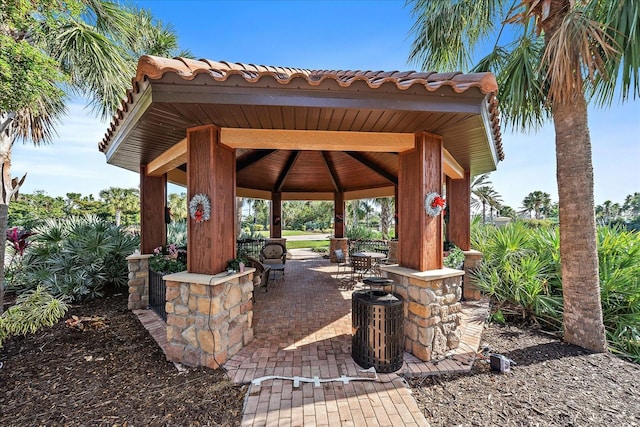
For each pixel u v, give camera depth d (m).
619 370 2.93
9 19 3.39
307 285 6.56
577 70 3.05
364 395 2.45
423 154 3.28
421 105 2.61
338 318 4.34
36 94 3.64
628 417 2.22
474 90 2.59
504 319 4.38
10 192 4.20
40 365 2.98
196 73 2.28
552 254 4.96
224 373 2.79
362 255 6.68
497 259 5.45
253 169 7.07
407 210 3.49
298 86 2.43
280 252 8.02
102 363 3.02
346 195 9.92
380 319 2.80
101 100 5.01
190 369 2.86
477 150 4.11
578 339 3.49
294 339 3.57
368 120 2.93
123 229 6.89
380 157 6.32
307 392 2.48
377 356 2.81
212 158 3.05
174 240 8.62
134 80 2.46
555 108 3.71
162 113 2.70
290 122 3.02
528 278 4.49
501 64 4.44
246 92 2.44
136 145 3.73
